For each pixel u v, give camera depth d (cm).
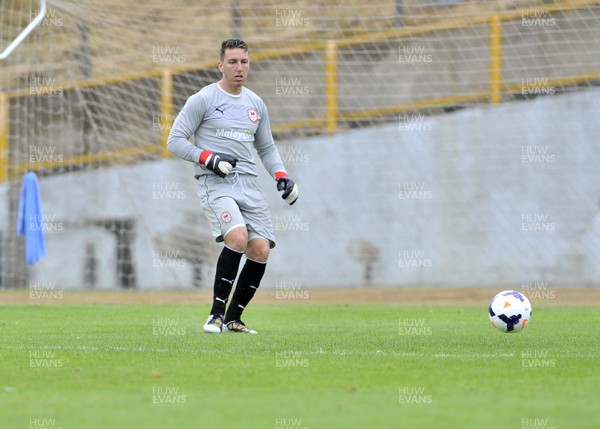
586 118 5406
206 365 2133
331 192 5709
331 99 5762
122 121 5775
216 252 5562
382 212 5653
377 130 5675
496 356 2311
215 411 1584
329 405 1633
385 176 5656
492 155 5531
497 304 2817
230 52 2831
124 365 2136
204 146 2861
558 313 3866
